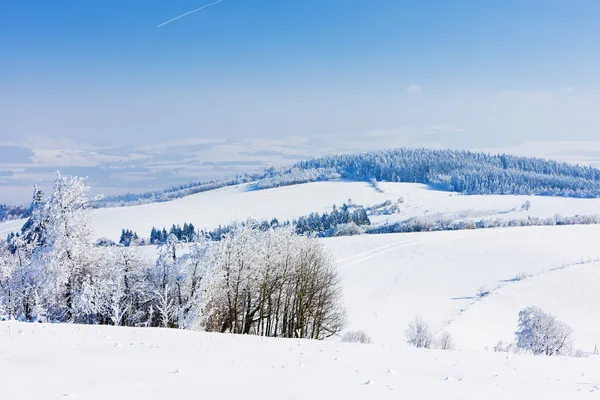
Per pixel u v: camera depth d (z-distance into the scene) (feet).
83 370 31.83
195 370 34.27
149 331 58.65
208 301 107.34
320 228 546.67
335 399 28.43
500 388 35.81
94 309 104.06
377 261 319.68
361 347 58.65
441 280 285.84
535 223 525.75
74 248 106.93
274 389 29.96
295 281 130.72
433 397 30.94
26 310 110.22
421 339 172.65
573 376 44.16
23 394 24.93
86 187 111.55
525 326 167.32
